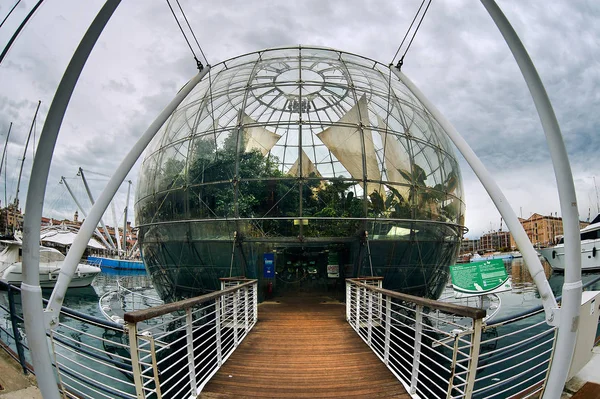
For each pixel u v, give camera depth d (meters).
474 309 4.35
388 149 15.96
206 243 15.27
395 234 15.44
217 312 7.97
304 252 18.58
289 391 6.57
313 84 17.05
